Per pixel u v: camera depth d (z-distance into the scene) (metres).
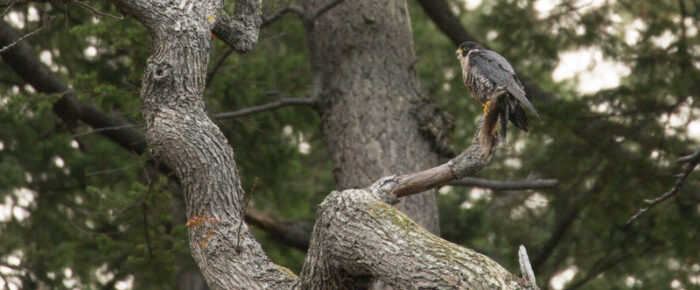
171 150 6.77
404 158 10.88
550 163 15.39
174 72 6.80
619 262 18.78
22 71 13.59
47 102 11.94
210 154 6.79
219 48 11.32
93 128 14.28
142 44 10.94
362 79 11.22
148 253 12.03
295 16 13.89
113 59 14.16
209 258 6.74
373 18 11.41
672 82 14.22
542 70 16.88
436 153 11.27
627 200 14.49
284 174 15.73
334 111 11.28
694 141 14.88
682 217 15.55
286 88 14.91
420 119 11.16
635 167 14.28
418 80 11.56
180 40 6.86
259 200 17.20
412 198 10.91
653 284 19.53
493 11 16.44
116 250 12.18
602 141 14.41
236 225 6.82
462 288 5.43
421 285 5.57
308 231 15.80
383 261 5.76
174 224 14.33
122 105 12.69
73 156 16.05
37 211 16.19
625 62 15.80
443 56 19.64
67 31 13.01
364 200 6.11
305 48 15.88
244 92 14.00
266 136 14.68
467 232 17.19
